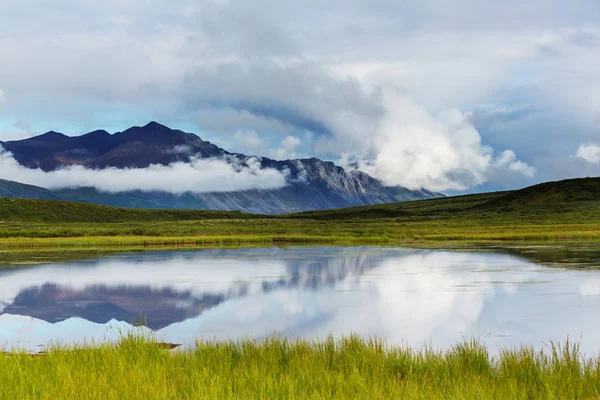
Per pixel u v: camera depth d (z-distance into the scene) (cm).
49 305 3347
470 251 6719
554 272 4344
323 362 1566
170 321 2786
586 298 3180
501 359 1658
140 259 6272
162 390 1243
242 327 2586
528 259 5441
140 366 1486
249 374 1403
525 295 3309
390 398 1221
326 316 2805
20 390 1252
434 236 10131
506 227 12388
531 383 1358
